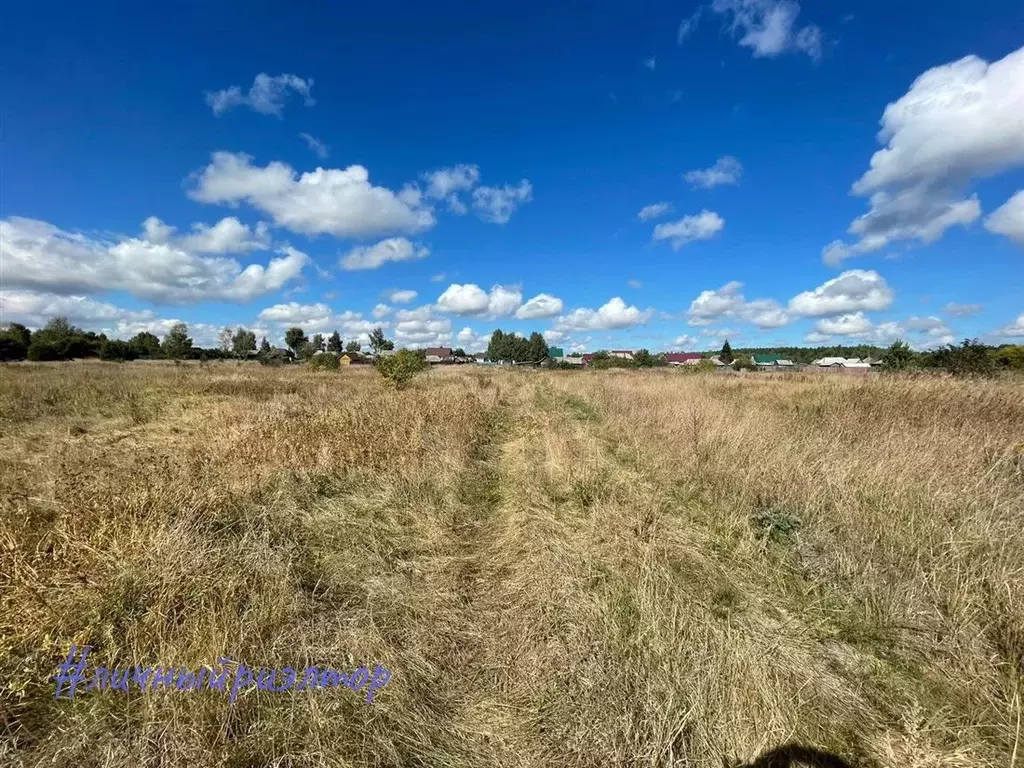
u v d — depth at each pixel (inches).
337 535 178.5
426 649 118.8
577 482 248.4
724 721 94.9
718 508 206.8
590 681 105.6
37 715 89.7
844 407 376.8
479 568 166.9
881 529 164.9
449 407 427.5
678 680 104.7
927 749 88.1
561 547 172.6
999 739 90.4
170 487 179.5
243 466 226.4
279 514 185.9
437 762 89.1
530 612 134.4
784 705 97.9
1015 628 111.0
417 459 267.0
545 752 91.5
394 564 163.2
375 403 426.3
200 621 110.2
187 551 136.4
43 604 109.9
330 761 83.2
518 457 315.9
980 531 148.8
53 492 182.4
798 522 184.1
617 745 89.7
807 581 147.3
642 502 216.4
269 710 92.4
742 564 159.2
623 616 129.3
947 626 118.5
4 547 128.0
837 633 122.3
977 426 280.7
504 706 103.7
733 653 111.7
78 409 428.1
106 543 138.2
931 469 202.2
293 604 124.1
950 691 101.8
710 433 301.9
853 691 102.3
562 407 585.6
